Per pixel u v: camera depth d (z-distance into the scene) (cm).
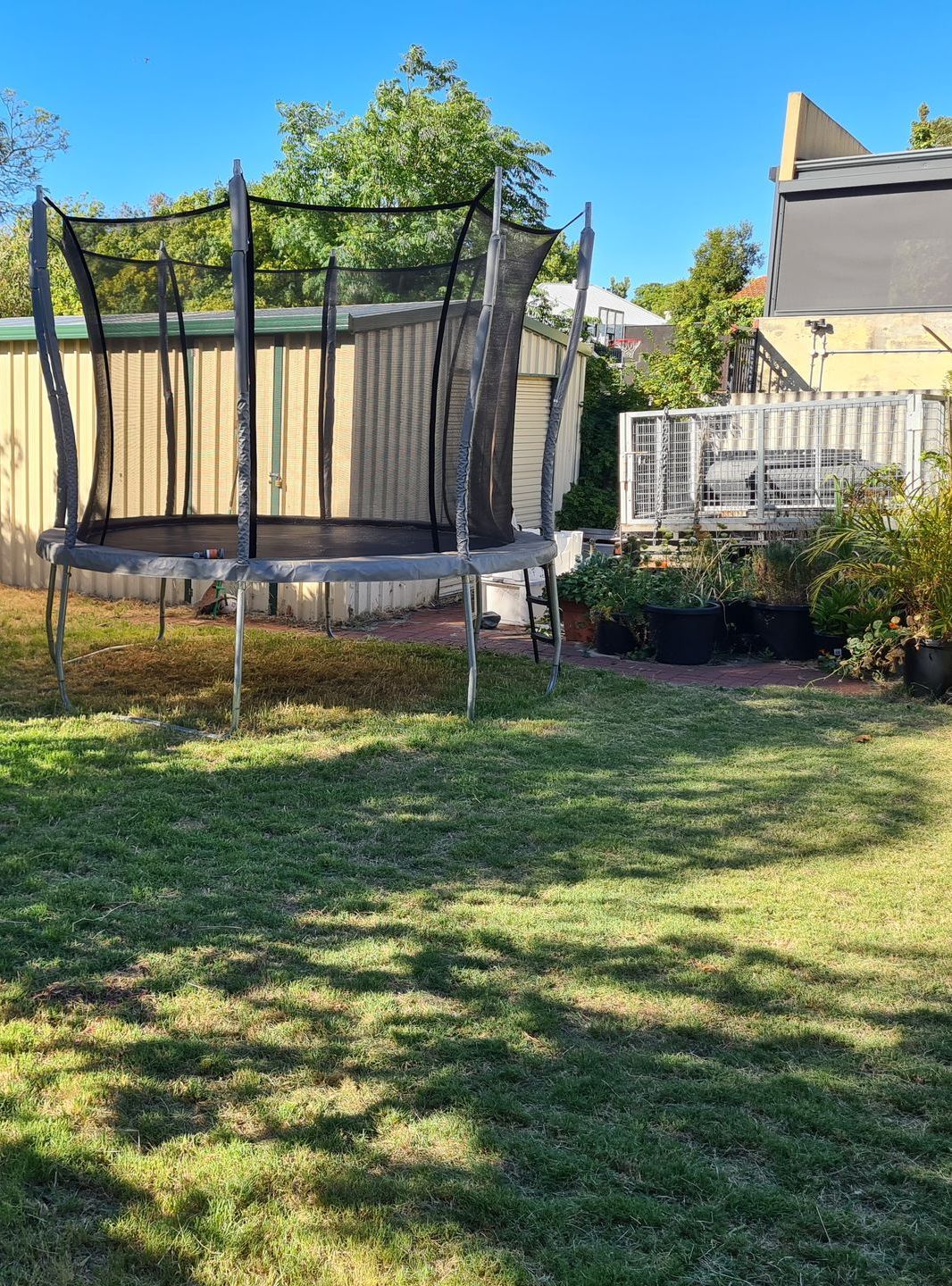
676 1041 303
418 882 410
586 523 1638
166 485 788
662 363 1922
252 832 454
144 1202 232
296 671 761
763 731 634
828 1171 249
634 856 442
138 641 850
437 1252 220
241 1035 300
